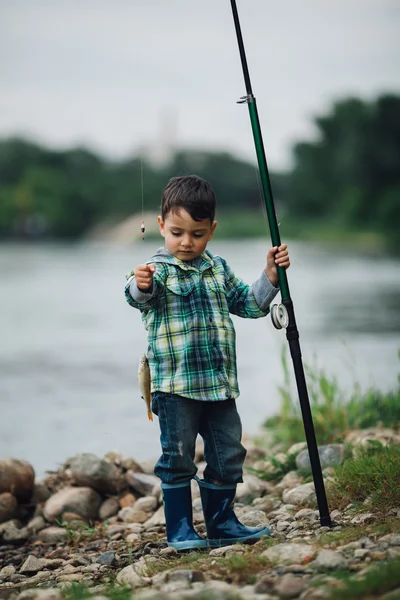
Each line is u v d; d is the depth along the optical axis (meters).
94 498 6.05
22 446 8.12
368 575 3.33
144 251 52.34
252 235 63.41
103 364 12.47
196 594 3.38
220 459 4.48
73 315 18.78
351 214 57.62
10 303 21.36
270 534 4.54
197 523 5.34
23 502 6.12
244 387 10.63
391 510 4.61
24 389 10.72
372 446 5.98
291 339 4.50
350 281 25.73
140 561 4.42
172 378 4.36
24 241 76.06
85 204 80.19
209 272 4.51
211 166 87.88
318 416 7.50
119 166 86.31
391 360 11.79
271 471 6.38
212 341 4.40
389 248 46.16
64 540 5.57
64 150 92.69
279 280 4.50
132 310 19.77
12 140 94.62
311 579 3.52
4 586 4.43
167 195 4.44
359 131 61.22
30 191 80.19
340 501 5.00
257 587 3.46
